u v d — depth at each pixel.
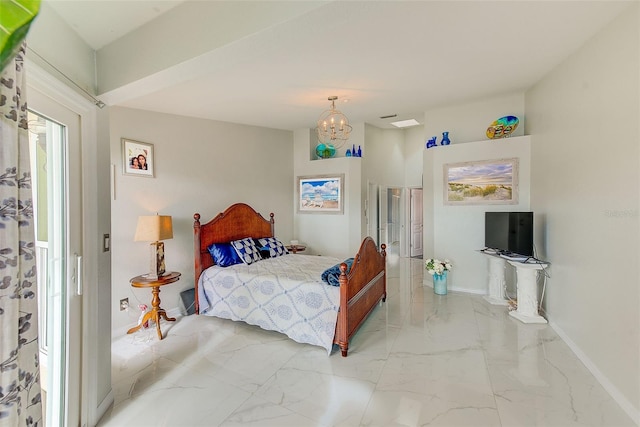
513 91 3.82
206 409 1.92
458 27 2.26
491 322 3.31
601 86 2.25
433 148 4.59
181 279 3.79
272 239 4.58
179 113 3.80
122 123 3.22
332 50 2.57
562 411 1.88
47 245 1.58
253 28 1.37
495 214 3.89
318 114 4.41
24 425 0.90
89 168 1.76
